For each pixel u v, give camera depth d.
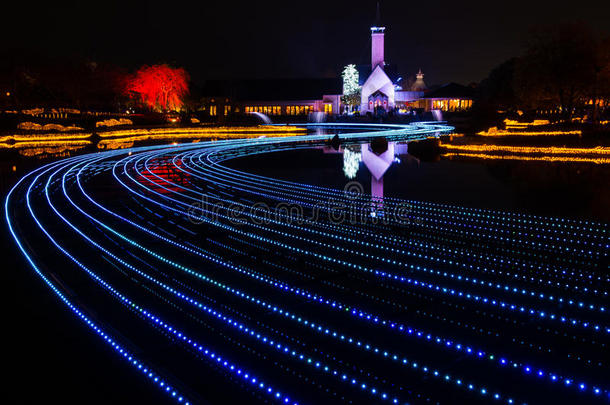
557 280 7.34
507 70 59.22
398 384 4.57
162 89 65.62
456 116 67.62
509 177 17.39
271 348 5.25
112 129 47.22
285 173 19.55
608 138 27.31
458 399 4.33
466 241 9.49
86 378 4.57
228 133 47.44
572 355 5.05
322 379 4.66
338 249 8.98
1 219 11.20
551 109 48.56
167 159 24.73
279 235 10.00
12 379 4.51
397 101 84.69
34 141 36.25
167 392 4.37
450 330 5.65
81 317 5.84
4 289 6.72
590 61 35.91
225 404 4.26
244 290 6.91
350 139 37.78
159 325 5.75
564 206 12.50
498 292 6.84
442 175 18.25
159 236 9.82
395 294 6.79
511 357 5.02
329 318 5.99
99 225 10.74
